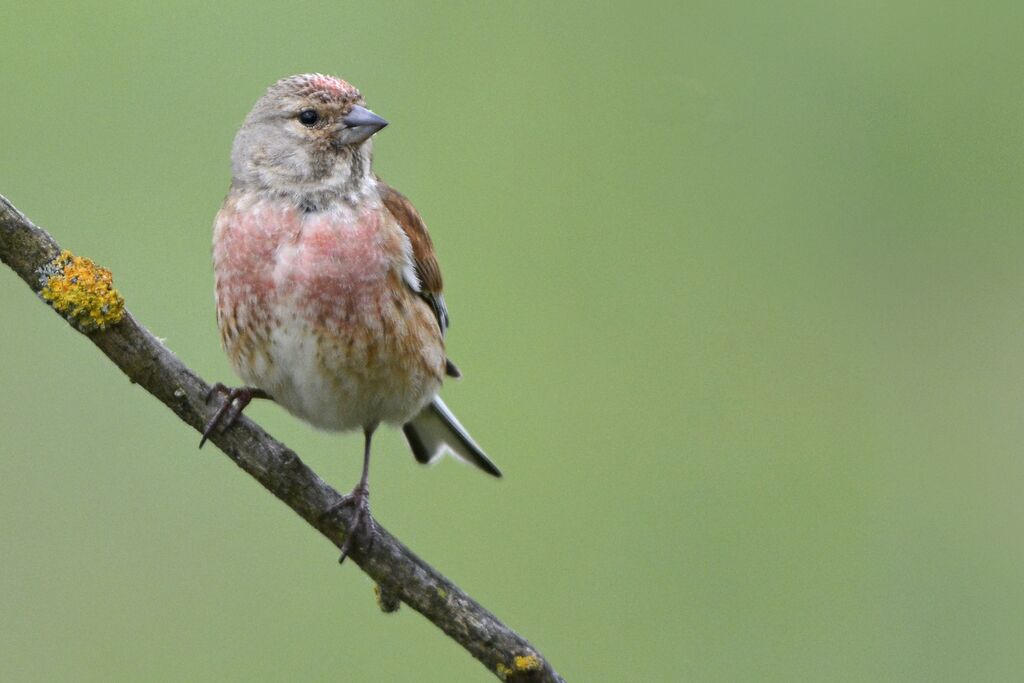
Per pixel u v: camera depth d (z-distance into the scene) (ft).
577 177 39.86
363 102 29.48
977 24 40.32
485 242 39.11
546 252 39.32
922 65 40.40
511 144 39.60
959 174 39.99
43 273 25.31
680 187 39.96
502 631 26.43
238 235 28.66
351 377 28.81
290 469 26.37
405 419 30.17
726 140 40.24
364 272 28.53
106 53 37.83
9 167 36.65
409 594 26.50
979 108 40.22
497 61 40.11
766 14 40.45
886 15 40.45
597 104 40.32
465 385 38.09
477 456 32.30
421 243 30.22
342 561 26.53
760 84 40.40
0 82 37.29
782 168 40.19
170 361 26.00
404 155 39.19
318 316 28.37
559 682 26.40
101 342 25.54
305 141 28.94
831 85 40.27
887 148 40.16
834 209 40.06
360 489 27.17
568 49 40.52
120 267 36.19
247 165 29.17
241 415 26.35
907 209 39.91
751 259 39.86
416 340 29.37
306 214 28.66
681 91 40.32
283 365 28.68
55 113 37.24
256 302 28.53
